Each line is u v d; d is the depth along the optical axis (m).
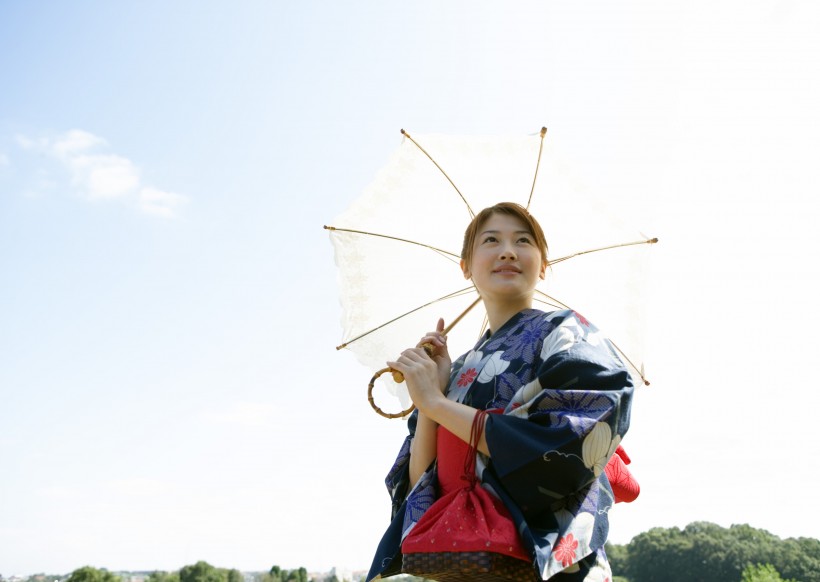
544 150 3.66
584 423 2.16
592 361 2.37
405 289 3.76
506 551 2.07
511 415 2.33
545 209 3.68
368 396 3.09
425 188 3.82
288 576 110.19
